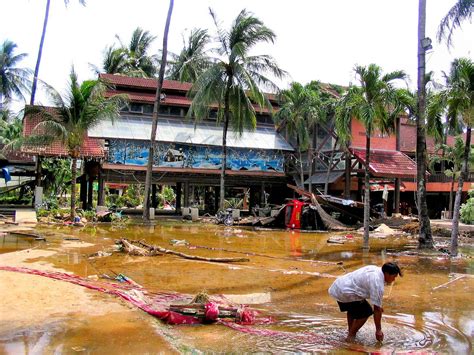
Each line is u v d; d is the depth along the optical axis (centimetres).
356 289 593
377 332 586
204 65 2969
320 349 561
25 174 3338
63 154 2703
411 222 2552
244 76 2714
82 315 652
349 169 2961
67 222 2245
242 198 4619
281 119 3494
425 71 1620
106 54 4538
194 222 2783
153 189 3838
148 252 1311
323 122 3112
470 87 1470
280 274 1074
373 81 1642
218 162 3253
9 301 708
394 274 585
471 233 2312
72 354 500
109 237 1736
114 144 2981
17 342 534
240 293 868
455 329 658
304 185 3331
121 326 605
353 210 2650
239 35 2753
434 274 1142
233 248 1565
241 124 2911
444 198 3925
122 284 892
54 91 2155
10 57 3809
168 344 540
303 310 754
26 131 2783
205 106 2870
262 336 605
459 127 1678
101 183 2930
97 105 2230
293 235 2147
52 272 970
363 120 1633
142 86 3322
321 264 1255
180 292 857
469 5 1493
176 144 3144
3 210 2620
